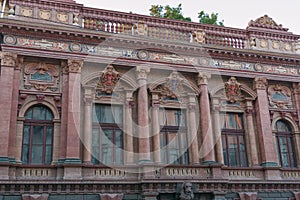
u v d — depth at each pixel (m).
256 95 30.67
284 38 33.66
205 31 31.33
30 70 26.14
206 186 26.06
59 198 23.30
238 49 30.41
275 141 30.39
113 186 24.39
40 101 25.70
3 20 25.30
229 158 29.27
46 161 24.94
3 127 23.64
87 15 28.38
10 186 22.50
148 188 24.67
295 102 31.91
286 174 29.22
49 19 27.50
